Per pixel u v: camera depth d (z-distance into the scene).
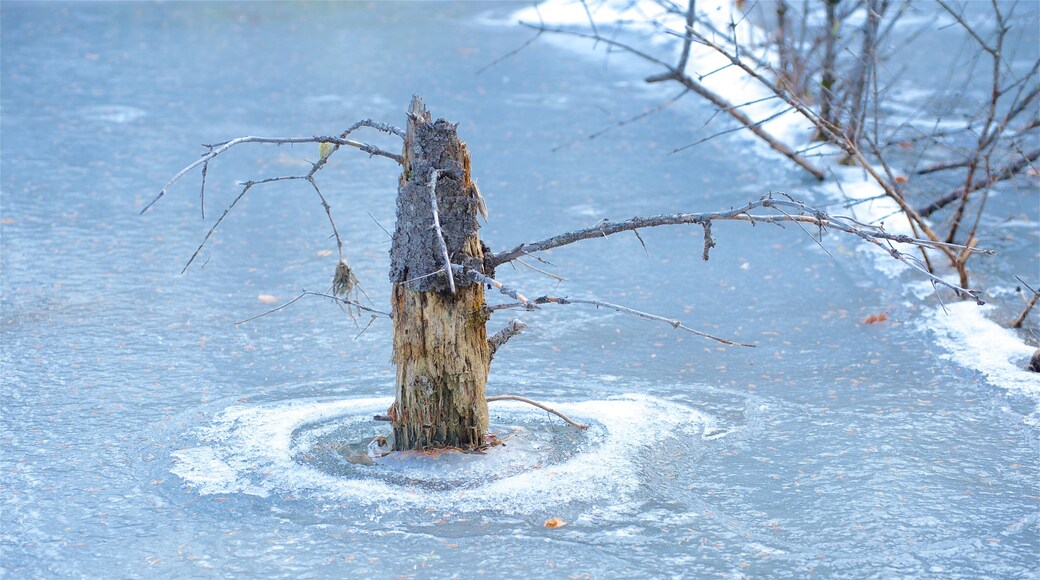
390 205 13.10
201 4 29.89
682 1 19.50
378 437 7.14
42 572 5.79
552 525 6.16
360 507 6.36
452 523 6.19
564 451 7.02
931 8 24.80
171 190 13.70
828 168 13.33
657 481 6.71
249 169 14.70
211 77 20.48
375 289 10.38
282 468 6.86
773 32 18.56
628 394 8.08
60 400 7.98
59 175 14.33
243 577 5.71
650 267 11.02
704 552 5.91
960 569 5.75
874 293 10.18
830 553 5.90
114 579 5.71
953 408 7.79
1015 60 20.44
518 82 19.97
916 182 13.29
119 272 10.80
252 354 8.88
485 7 29.08
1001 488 6.61
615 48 22.80
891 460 7.00
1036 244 11.29
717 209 12.80
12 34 25.05
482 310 6.66
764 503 6.46
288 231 12.12
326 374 8.48
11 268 10.86
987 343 8.72
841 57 17.73
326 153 6.61
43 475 6.86
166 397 8.05
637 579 5.65
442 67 21.33
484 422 6.85
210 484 6.71
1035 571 5.72
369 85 19.73
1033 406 7.71
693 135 16.28
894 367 8.55
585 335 9.32
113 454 7.16
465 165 6.45
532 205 13.08
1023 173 11.02
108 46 23.70
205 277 10.68
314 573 5.73
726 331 9.36
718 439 7.35
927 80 19.03
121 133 16.48
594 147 15.70
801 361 8.70
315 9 29.14
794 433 7.43
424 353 6.64
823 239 11.70
